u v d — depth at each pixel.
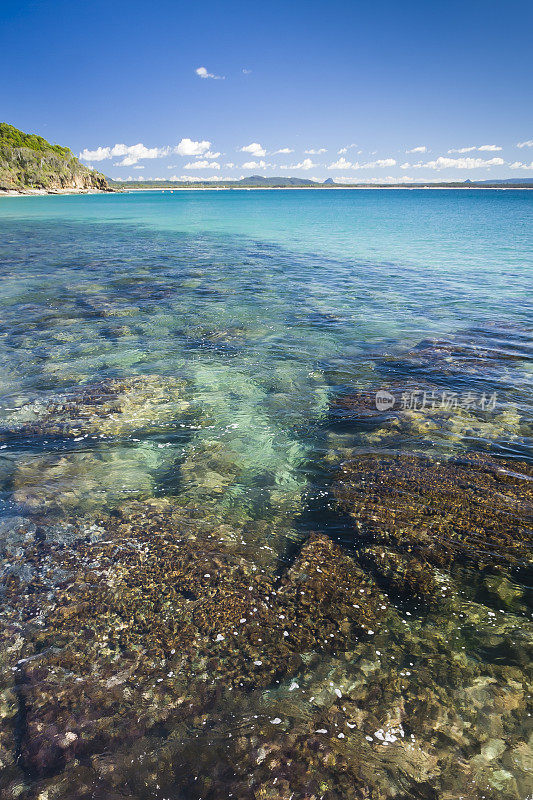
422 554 4.77
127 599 4.18
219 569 4.55
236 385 9.10
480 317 13.71
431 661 3.68
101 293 16.72
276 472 6.27
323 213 64.00
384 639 3.87
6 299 15.73
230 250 27.86
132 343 11.59
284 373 9.71
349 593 4.32
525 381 9.24
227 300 15.83
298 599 4.23
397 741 3.09
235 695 3.38
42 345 11.40
